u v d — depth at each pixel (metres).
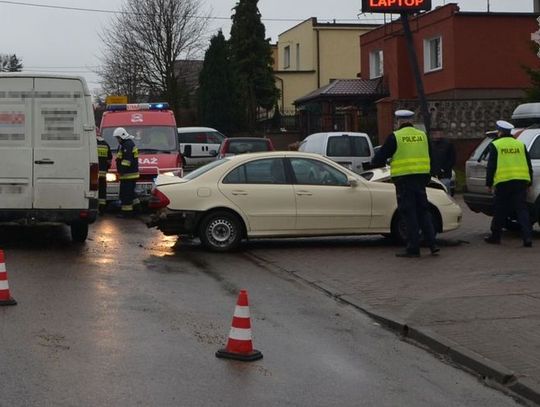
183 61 46.81
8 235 14.44
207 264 11.52
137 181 18.34
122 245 13.32
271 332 7.75
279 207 12.57
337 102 34.94
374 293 9.43
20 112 12.23
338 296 9.38
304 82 48.16
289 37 51.66
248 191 12.51
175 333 7.54
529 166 12.79
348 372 6.54
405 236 12.95
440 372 6.64
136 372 6.31
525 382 6.09
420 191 11.74
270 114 46.72
